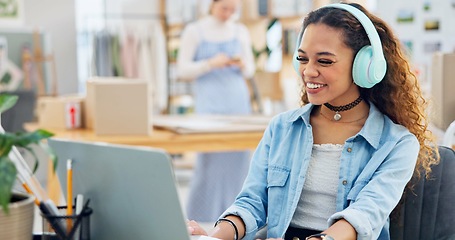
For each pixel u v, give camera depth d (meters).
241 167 3.85
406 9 3.70
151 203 1.06
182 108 6.23
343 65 1.41
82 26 6.23
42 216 1.13
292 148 1.60
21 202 1.02
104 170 1.13
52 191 2.79
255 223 1.53
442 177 1.54
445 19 3.59
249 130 2.90
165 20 6.34
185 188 5.18
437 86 2.48
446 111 2.46
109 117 2.80
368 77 1.40
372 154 1.49
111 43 6.04
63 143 1.21
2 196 0.95
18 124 3.96
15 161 1.09
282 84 5.73
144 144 2.70
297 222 1.54
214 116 3.43
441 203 1.54
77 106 3.08
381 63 1.40
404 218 1.56
